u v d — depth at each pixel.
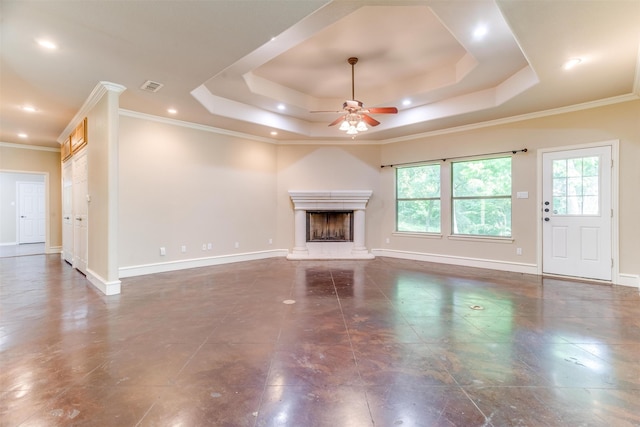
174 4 2.34
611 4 2.36
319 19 2.85
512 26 2.67
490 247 5.59
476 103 4.91
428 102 5.36
